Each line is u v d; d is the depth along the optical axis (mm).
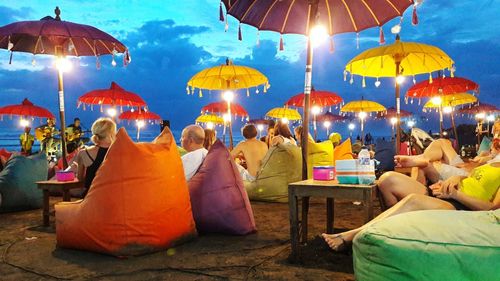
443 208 2852
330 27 4723
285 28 4684
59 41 5844
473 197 3021
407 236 2111
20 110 11492
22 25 4996
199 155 4535
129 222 3359
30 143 11859
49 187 4668
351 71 6895
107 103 9789
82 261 3293
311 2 3930
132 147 3416
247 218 4141
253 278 2822
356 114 17641
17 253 3572
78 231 3494
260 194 6406
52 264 3232
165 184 3576
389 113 16938
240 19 4574
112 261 3275
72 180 4793
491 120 16266
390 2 4359
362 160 3002
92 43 6613
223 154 4301
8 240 4082
